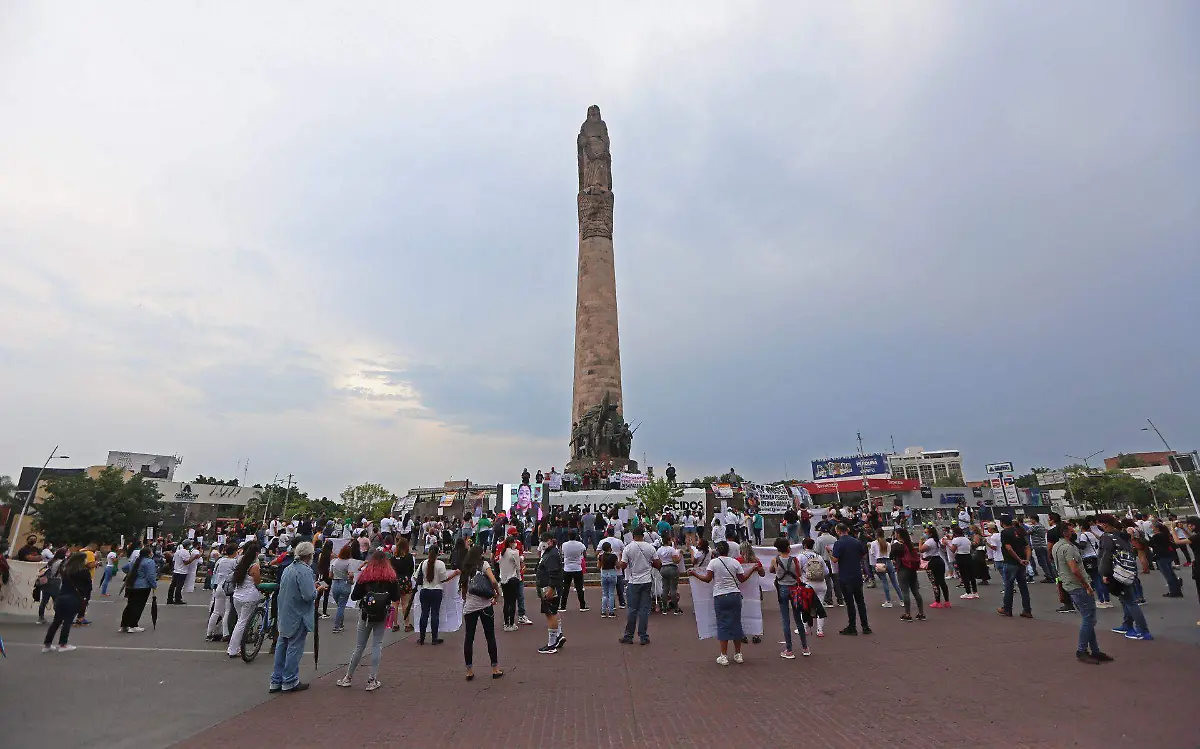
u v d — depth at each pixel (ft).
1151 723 23.58
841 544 46.03
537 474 137.59
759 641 43.37
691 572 39.42
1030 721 24.41
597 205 186.50
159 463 311.47
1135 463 445.78
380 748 23.43
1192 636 38.78
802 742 23.04
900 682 30.99
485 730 25.41
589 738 24.14
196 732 25.22
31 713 27.43
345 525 99.35
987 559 74.02
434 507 190.60
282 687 31.55
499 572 52.95
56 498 186.39
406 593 51.47
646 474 156.76
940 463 513.04
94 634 49.01
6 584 55.16
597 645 43.57
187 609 65.41
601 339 175.42
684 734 24.27
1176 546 62.80
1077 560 34.45
